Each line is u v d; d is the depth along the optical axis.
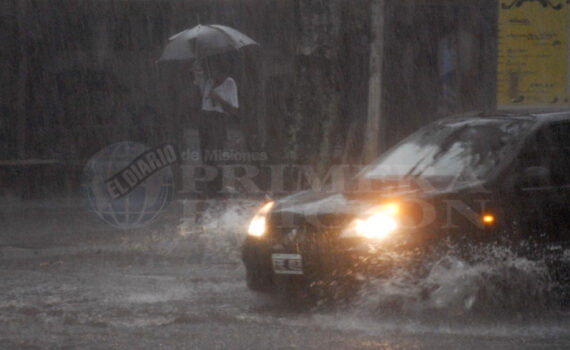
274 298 23.70
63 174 49.03
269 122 54.03
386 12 48.88
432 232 21.05
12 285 25.84
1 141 53.72
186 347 18.25
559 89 42.81
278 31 55.56
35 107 55.16
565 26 42.56
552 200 22.38
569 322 20.73
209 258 30.89
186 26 56.78
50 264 29.62
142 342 18.69
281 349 18.05
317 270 21.61
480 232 21.34
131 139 55.06
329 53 33.31
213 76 37.94
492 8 44.84
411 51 49.09
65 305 22.94
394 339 18.91
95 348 18.16
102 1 56.53
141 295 24.42
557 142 23.48
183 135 53.88
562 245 22.50
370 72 35.28
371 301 21.38
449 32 47.78
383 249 21.00
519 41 42.75
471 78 46.62
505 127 23.94
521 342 18.62
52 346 18.33
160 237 35.56
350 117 45.12
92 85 56.19
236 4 56.03
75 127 54.72
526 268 21.77
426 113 49.09
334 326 20.38
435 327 20.14
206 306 22.88
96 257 31.19
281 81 54.84
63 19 56.28
